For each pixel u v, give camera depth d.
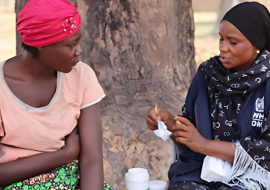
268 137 1.77
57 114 1.55
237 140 1.92
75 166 1.61
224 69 1.96
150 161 2.78
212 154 1.84
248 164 1.80
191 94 2.16
